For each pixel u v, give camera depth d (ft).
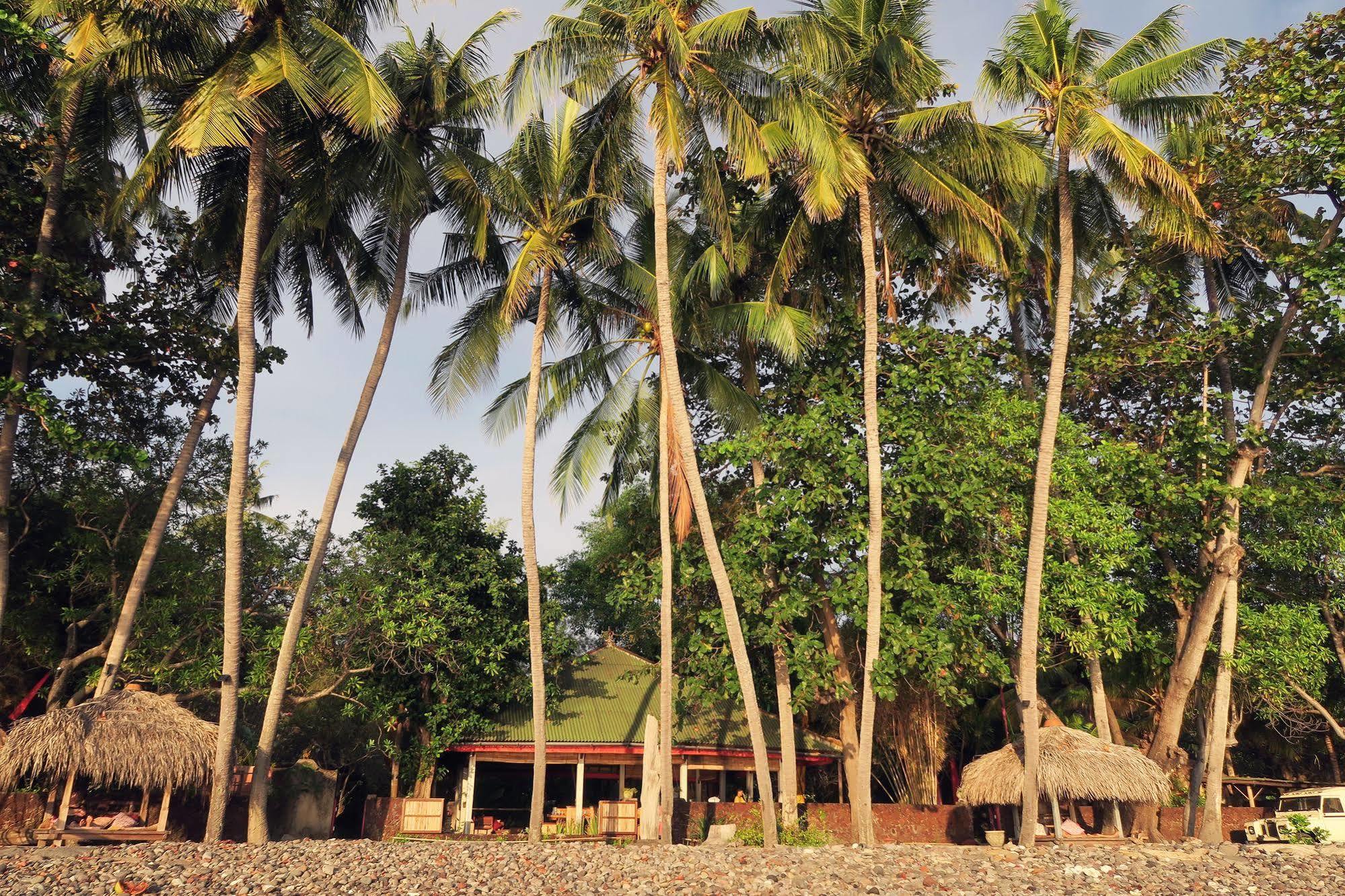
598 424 81.61
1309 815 88.22
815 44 69.00
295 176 73.77
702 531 68.59
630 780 104.88
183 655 86.07
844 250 84.99
